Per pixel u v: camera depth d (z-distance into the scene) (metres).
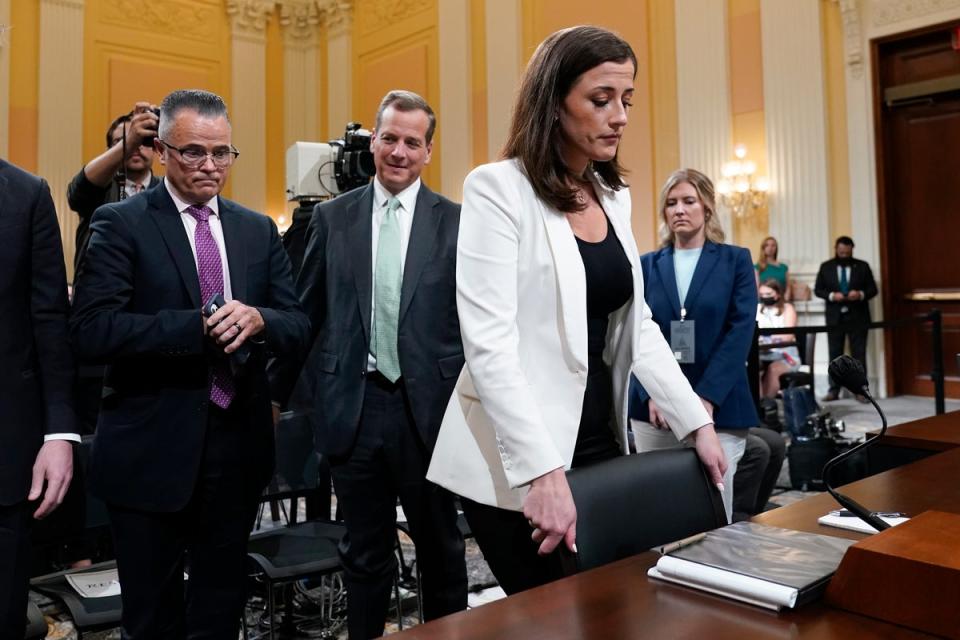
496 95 9.96
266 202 12.04
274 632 2.37
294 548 2.38
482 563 3.30
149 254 1.79
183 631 1.83
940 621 0.84
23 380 1.58
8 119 9.96
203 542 1.85
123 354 1.66
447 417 1.48
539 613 0.94
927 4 6.97
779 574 0.98
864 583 0.91
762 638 0.85
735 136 8.06
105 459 1.75
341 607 2.85
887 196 7.46
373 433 2.14
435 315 2.17
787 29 7.65
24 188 1.61
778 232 7.77
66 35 10.35
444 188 10.57
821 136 7.48
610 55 1.35
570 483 1.30
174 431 1.75
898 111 7.48
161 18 11.24
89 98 10.61
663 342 1.64
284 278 2.02
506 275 1.37
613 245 1.51
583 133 1.38
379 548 2.17
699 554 1.07
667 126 8.52
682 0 8.34
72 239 10.27
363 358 2.16
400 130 2.21
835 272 7.20
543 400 1.40
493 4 9.99
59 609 2.88
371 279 2.21
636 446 2.69
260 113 11.97
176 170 1.81
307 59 12.34
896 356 7.54
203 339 1.69
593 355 1.52
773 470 3.17
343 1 11.87
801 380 5.23
